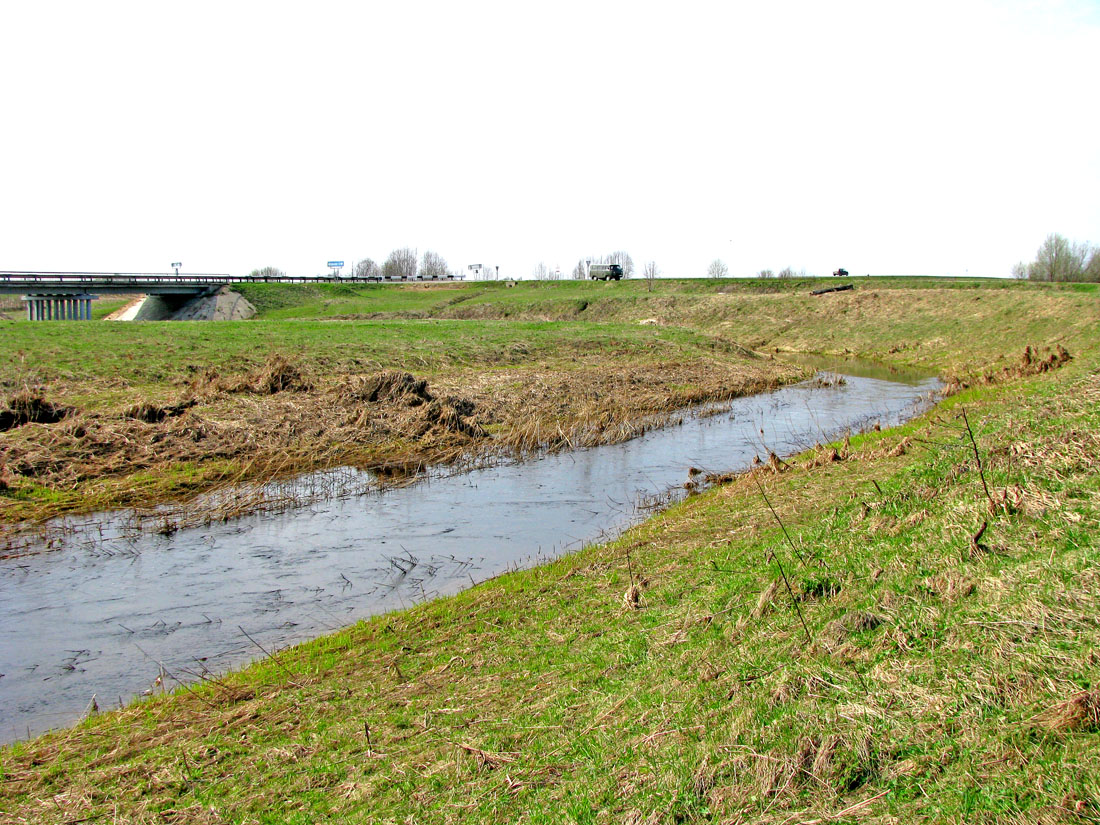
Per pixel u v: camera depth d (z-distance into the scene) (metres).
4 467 17.33
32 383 24.16
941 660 6.75
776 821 5.34
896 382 37.47
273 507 16.94
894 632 7.50
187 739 8.07
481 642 9.86
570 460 21.62
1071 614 6.77
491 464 21.12
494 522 16.11
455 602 11.40
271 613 11.74
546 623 10.20
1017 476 10.90
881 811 5.20
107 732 8.36
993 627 6.99
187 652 10.52
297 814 6.62
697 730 6.78
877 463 15.67
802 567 9.92
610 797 6.09
